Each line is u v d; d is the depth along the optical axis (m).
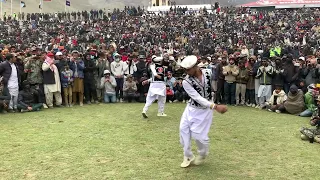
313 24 48.25
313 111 10.66
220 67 13.59
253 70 13.07
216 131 8.93
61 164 6.31
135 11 67.94
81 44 31.22
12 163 6.35
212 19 56.84
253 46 29.03
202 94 5.90
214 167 6.23
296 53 21.28
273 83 12.60
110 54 15.30
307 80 12.41
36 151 7.05
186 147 6.09
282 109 11.80
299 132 8.91
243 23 52.19
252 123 9.96
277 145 7.70
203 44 34.59
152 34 44.19
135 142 7.78
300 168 6.23
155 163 6.41
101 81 13.73
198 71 5.93
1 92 11.12
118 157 6.73
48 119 10.20
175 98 14.05
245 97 13.47
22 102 11.48
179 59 14.75
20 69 11.93
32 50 13.05
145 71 14.06
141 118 10.50
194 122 5.97
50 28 51.31
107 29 50.28
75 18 67.44
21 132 8.59
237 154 7.02
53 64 12.32
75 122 9.80
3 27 50.53
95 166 6.22
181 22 55.47
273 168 6.22
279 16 57.19
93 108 12.31
